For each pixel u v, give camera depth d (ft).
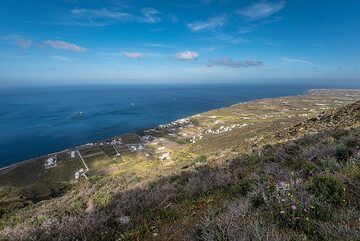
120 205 26.18
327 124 61.41
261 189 18.30
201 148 292.20
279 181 18.74
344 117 63.10
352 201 14.99
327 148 26.61
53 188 222.69
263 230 12.70
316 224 13.07
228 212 16.43
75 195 63.26
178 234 16.63
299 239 12.00
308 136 43.39
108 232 19.44
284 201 15.19
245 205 16.57
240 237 12.50
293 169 24.85
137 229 18.97
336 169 20.56
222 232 13.55
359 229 11.64
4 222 39.24
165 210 21.63
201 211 19.88
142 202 24.77
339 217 13.02
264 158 34.45
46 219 23.31
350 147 26.02
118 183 67.87
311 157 25.91
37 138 433.89
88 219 21.30
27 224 24.34
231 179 27.02
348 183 17.07
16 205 100.89
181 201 23.91
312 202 14.71
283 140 54.95
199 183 27.30
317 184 16.75
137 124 568.41
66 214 28.66
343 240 11.28
